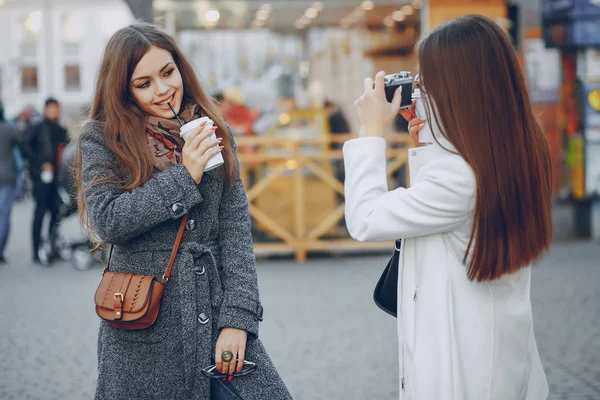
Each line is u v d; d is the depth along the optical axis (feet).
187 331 9.30
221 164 9.57
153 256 9.43
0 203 38.55
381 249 38.40
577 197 39.68
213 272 9.62
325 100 47.29
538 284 28.48
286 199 37.14
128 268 9.45
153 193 9.15
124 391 9.32
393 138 37.63
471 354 8.27
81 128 9.75
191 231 9.54
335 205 37.35
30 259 39.81
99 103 9.78
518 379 8.54
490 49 8.21
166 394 9.31
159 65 9.66
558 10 38.63
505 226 8.11
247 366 9.54
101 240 9.68
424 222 8.19
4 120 38.29
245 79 53.21
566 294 26.61
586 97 38.60
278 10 45.98
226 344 9.41
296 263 36.22
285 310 25.67
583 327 22.33
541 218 8.30
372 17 49.70
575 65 40.34
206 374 9.34
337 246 37.47
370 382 18.12
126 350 9.39
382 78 8.72
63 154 35.78
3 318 25.71
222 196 9.96
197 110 10.03
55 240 38.19
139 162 9.34
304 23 51.13
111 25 132.77
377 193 8.43
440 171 8.19
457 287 8.34
